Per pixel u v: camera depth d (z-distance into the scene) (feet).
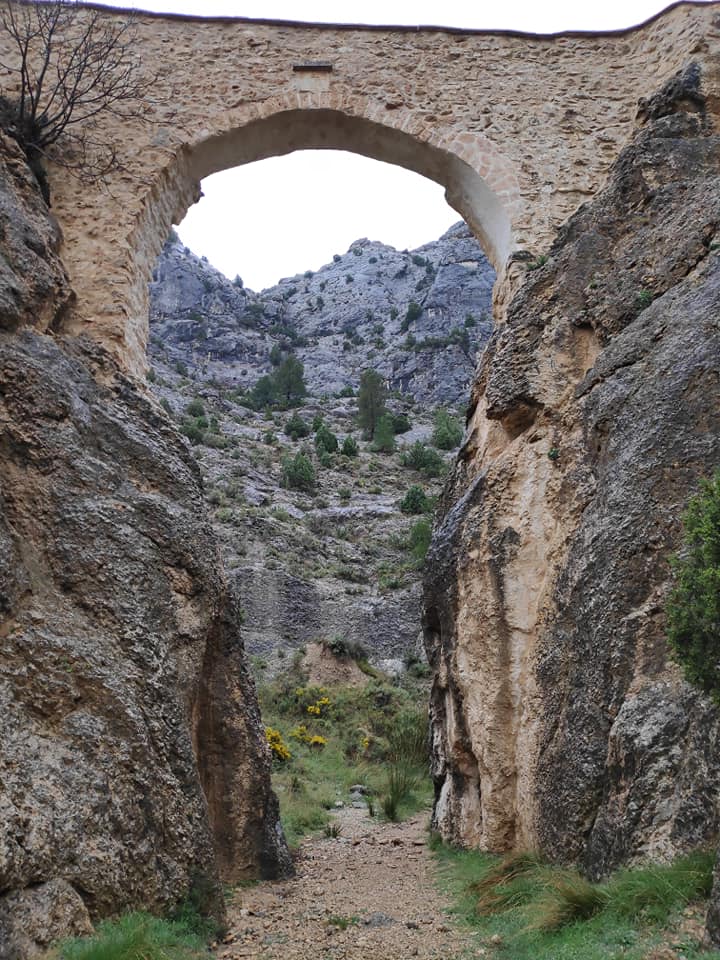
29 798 18.56
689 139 30.89
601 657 22.15
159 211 33.50
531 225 33.22
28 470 24.54
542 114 34.55
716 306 23.80
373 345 285.43
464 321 276.21
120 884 19.25
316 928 21.40
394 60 34.94
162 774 21.63
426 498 131.44
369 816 40.06
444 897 23.56
